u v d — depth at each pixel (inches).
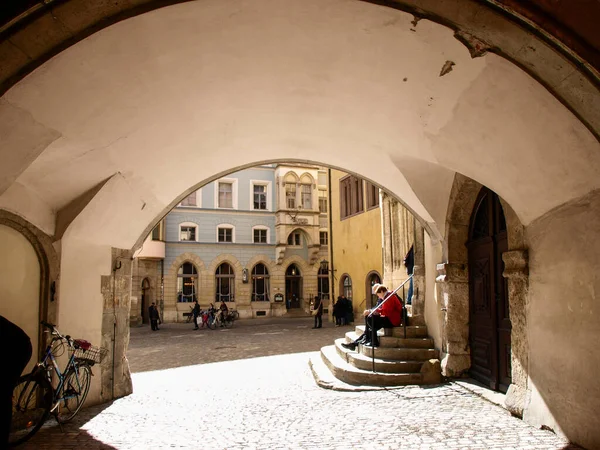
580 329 181.9
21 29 131.6
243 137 280.4
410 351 334.3
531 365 214.8
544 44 141.6
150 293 1246.9
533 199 204.4
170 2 144.6
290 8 154.6
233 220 1350.9
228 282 1347.2
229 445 193.9
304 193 1393.9
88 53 157.8
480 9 140.3
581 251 181.3
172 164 283.6
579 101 151.3
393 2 148.7
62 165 226.5
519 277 219.8
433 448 182.5
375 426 215.8
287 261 1381.6
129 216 298.4
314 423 224.8
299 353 513.7
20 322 239.6
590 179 172.1
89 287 280.2
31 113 174.2
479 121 195.0
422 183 311.0
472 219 315.3
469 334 316.8
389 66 185.3
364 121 242.7
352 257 880.3
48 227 252.7
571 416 186.2
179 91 205.2
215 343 664.4
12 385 173.9
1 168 187.8
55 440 205.6
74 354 251.9
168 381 362.6
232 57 183.9
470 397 268.1
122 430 220.4
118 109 203.0
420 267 381.7
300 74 201.2
